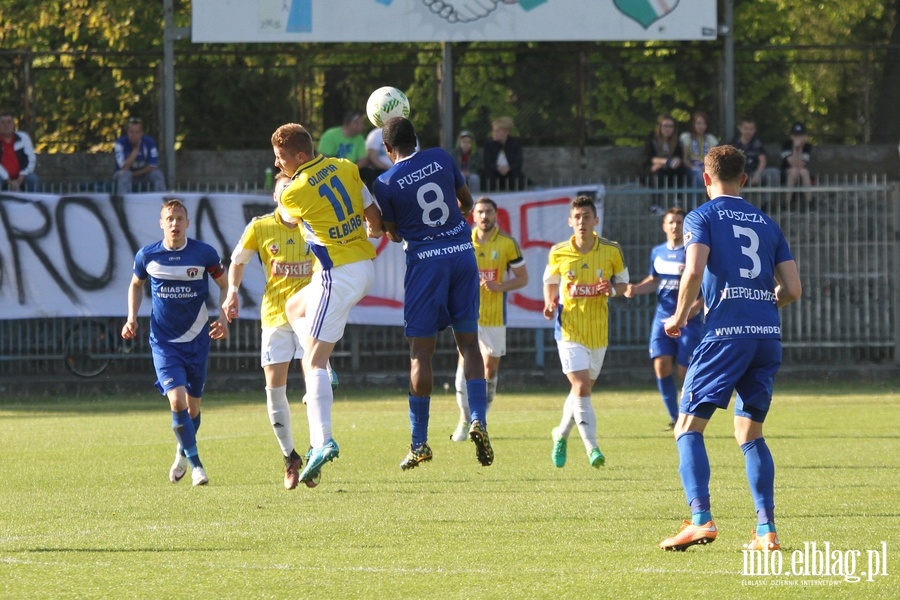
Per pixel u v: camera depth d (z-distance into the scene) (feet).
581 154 202.08
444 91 187.01
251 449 106.93
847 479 83.76
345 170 72.49
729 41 188.96
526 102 202.90
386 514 71.15
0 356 176.55
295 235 86.12
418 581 52.60
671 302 117.08
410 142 74.59
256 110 203.31
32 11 237.04
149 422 134.00
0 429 127.34
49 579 53.52
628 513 70.69
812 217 182.29
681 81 206.69
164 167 195.42
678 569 54.65
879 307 180.55
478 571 54.60
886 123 211.41
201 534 64.69
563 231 175.11
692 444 58.95
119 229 172.86
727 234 58.75
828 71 211.82
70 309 172.86
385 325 175.94
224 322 88.69
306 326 73.00
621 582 51.96
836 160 208.95
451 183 73.82
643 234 181.57
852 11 258.98
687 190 177.17
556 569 54.90
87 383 174.60
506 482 85.10
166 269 86.43
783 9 257.14
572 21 182.91
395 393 170.81
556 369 179.52
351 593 50.39
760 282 58.75
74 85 200.85
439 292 73.41
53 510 73.51
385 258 174.29
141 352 177.78
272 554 59.16
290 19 182.60
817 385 173.88
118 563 57.00
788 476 85.56
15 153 179.22
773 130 212.64
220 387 175.73
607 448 105.70
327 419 71.56
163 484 85.40
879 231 181.47
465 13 181.98
